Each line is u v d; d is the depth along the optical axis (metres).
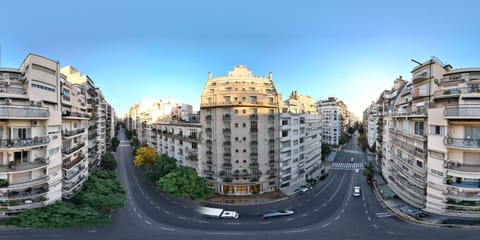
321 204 54.03
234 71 63.38
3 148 35.09
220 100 60.72
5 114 34.38
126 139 174.25
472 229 37.00
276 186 64.19
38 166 38.06
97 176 57.31
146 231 39.53
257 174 60.28
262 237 37.66
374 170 82.31
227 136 60.12
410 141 49.97
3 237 34.59
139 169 84.69
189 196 53.38
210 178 61.56
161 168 65.25
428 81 44.78
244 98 60.16
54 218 37.06
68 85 49.50
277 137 64.12
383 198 55.03
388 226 40.78
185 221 44.22
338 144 146.12
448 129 39.25
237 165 59.75
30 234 35.81
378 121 83.88
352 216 46.19
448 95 40.53
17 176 38.41
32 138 37.34
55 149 41.91
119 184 54.16
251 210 50.75
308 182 71.06
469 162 38.72
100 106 83.38
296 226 42.06
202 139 63.31
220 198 57.69
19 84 39.12
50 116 40.34
